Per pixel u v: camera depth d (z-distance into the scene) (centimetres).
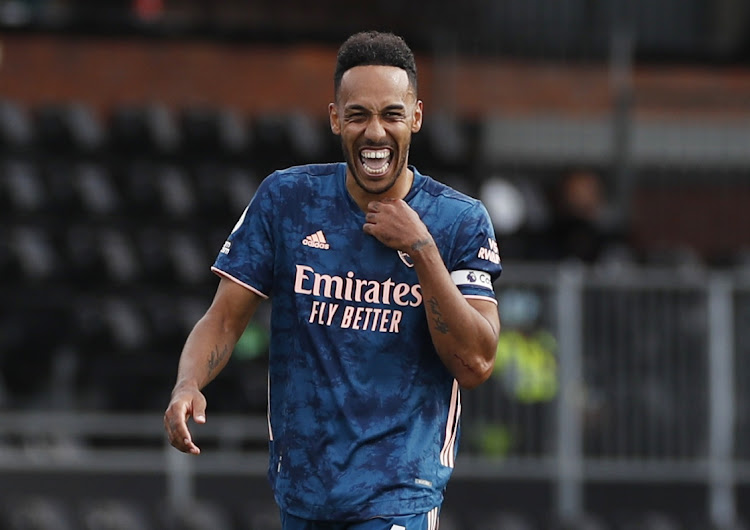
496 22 5250
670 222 5038
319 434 1527
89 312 3859
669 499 3491
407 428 1531
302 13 5172
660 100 5084
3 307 3897
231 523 3322
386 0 5191
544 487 3459
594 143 5019
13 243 3956
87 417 3359
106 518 3225
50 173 4206
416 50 5012
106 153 4419
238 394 3712
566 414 3453
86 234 4100
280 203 1566
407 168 1584
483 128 4947
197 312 3966
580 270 3522
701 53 5147
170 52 4828
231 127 4588
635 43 5250
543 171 4991
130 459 3331
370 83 1472
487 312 1542
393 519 1522
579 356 3469
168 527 3250
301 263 1545
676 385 3503
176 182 4359
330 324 1534
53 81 4725
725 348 3506
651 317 3497
